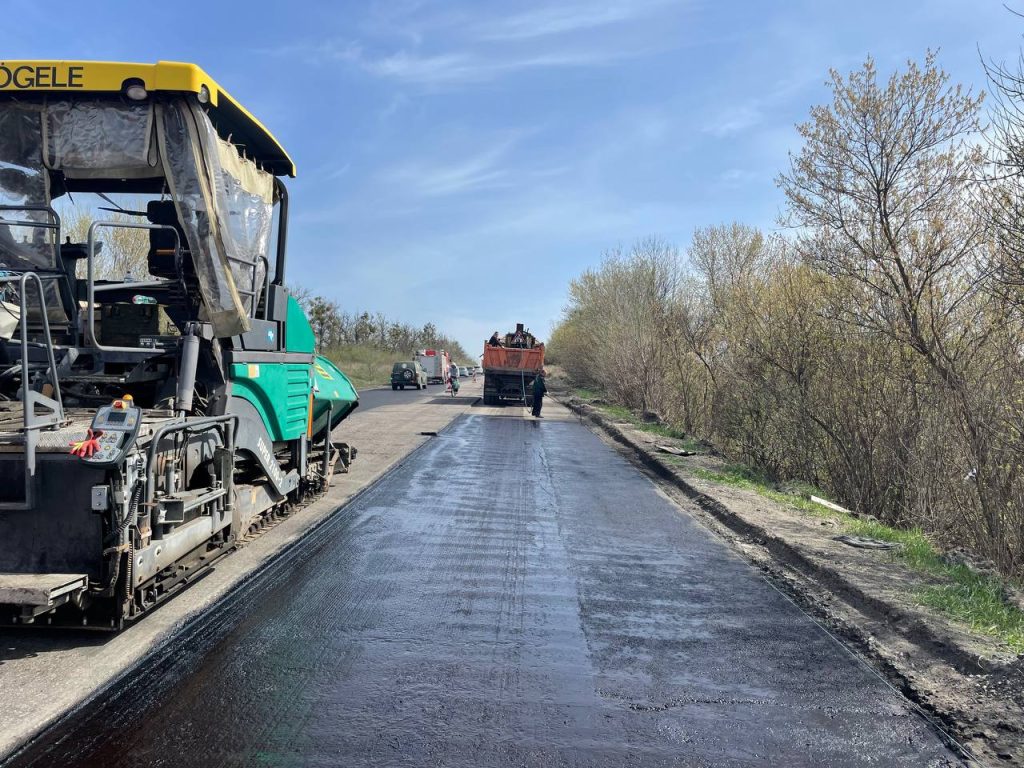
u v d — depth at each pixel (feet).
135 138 18.34
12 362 18.63
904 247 33.50
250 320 21.90
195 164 18.39
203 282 18.88
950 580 21.20
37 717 11.87
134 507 14.74
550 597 19.58
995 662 14.82
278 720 12.05
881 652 16.11
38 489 14.38
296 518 27.96
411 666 14.53
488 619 17.58
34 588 13.19
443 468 43.83
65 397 18.61
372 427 68.13
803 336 43.32
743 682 14.40
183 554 17.24
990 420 26.61
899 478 35.94
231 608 17.61
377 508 30.86
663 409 86.02
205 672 13.84
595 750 11.50
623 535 27.66
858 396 38.22
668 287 91.50
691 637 16.88
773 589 21.09
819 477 44.60
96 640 15.19
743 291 50.31
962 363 30.58
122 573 14.65
